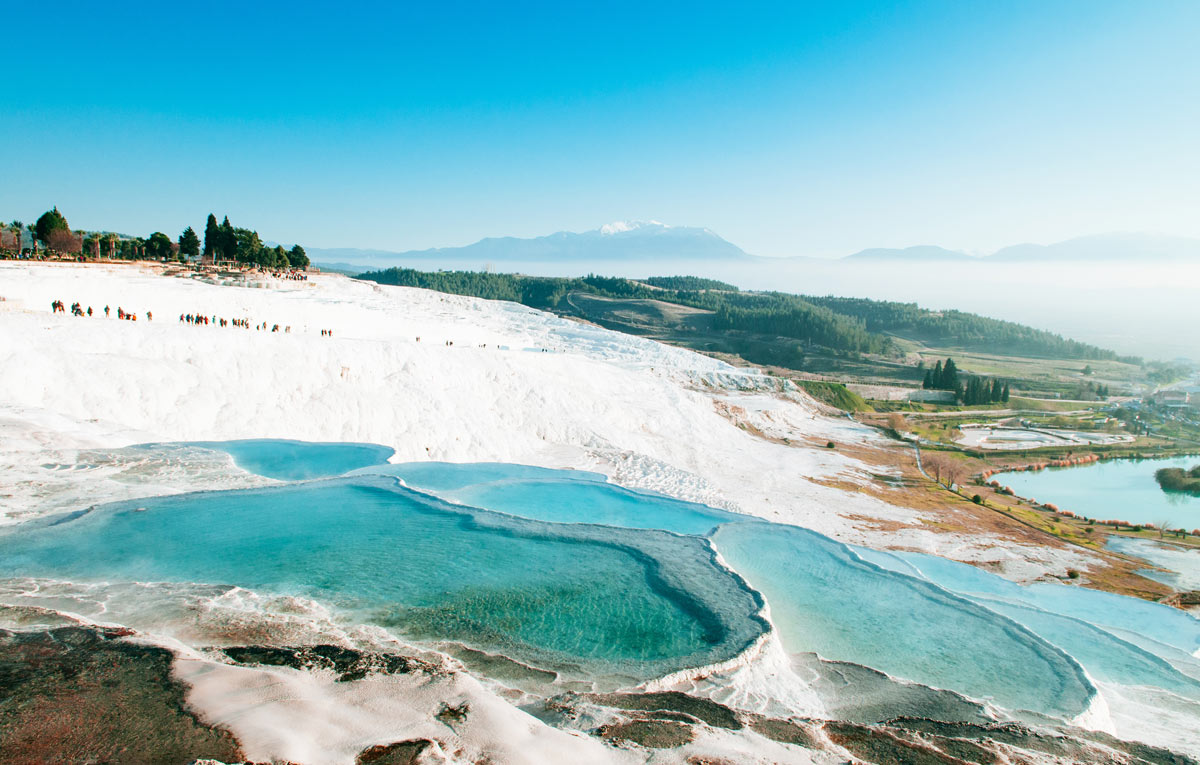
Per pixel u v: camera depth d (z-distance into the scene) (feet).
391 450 112.37
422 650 45.27
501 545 68.74
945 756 38.22
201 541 62.28
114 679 33.96
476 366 158.61
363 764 28.17
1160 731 53.06
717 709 40.88
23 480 70.03
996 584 99.81
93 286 165.37
